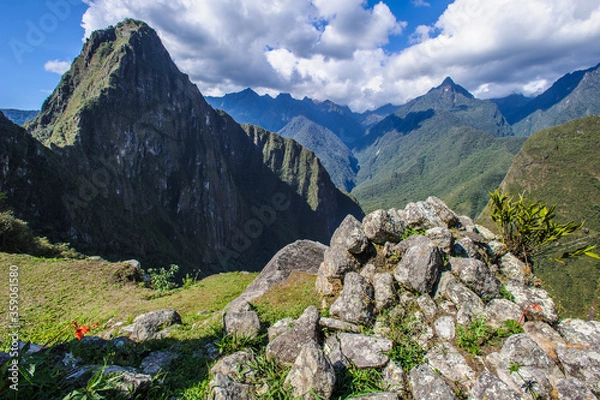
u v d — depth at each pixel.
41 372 4.32
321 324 6.20
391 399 4.39
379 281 6.87
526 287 6.79
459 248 7.47
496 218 8.42
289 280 9.78
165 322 8.59
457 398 4.55
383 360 5.22
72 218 88.25
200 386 5.18
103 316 11.89
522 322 5.80
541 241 7.69
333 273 7.56
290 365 5.34
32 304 13.70
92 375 4.55
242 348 6.21
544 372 4.71
